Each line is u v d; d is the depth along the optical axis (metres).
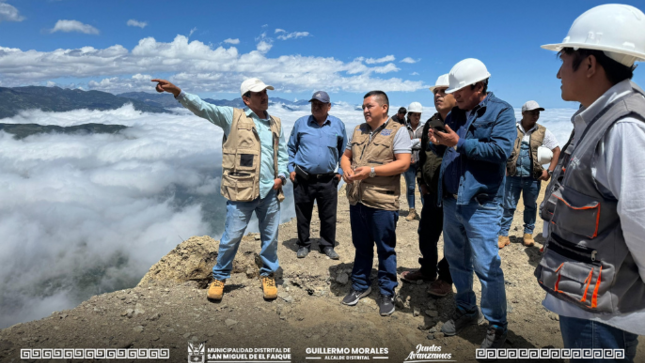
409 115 5.33
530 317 2.96
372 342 2.63
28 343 2.30
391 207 2.93
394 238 3.04
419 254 4.39
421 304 3.18
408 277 3.52
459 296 2.75
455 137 2.22
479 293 3.35
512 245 4.70
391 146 2.94
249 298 3.27
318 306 3.19
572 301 1.33
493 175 2.31
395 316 3.02
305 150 4.14
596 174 1.26
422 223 3.32
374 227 3.00
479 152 2.17
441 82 2.92
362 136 3.13
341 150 4.40
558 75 1.48
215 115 2.94
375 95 2.98
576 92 1.39
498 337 2.38
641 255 1.16
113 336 2.47
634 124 1.16
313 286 3.59
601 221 1.27
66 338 2.39
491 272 2.33
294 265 3.91
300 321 2.93
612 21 1.27
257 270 3.86
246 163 2.98
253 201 3.07
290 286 3.60
